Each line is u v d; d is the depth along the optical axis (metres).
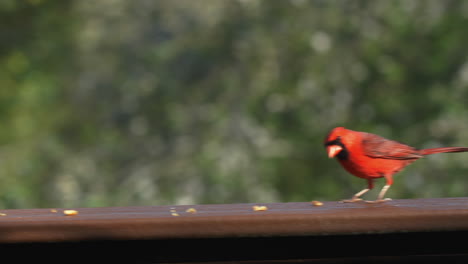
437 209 3.14
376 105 14.63
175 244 3.05
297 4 14.88
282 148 14.39
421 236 3.12
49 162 16.41
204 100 15.95
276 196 13.98
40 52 17.33
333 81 14.62
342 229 3.03
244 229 3.00
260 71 15.00
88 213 3.36
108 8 17.95
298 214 3.05
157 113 16.73
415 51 14.66
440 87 14.50
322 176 14.37
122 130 17.25
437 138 13.91
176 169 14.73
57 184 15.66
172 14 17.59
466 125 13.78
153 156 16.23
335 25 14.79
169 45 16.88
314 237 3.11
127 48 17.97
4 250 3.01
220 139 14.63
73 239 2.95
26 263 3.03
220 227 2.99
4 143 16.72
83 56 17.92
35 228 2.94
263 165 14.04
